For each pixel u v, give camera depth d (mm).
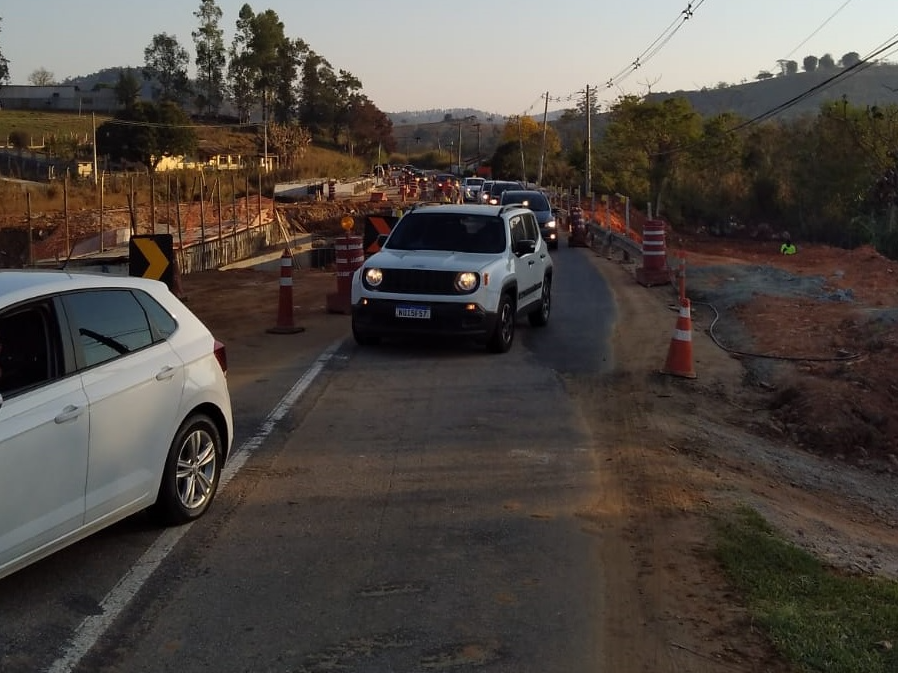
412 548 5871
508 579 5434
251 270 25297
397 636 4699
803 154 51719
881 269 23188
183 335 6156
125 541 5840
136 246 13891
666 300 18031
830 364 12023
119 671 4293
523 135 116500
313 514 6434
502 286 12070
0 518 4484
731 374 11625
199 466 6250
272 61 141125
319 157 110500
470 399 9852
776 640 4715
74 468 4949
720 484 7570
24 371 4828
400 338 13203
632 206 62625
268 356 12000
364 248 17938
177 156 82562
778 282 19812
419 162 175750
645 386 10750
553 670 4402
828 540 6934
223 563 5559
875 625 4977
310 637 4668
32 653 4422
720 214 57000
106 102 130750
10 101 130750
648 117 66312
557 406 9664
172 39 142000
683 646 4668
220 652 4496
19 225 32938
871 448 9742
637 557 5824
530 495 6945
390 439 8328
